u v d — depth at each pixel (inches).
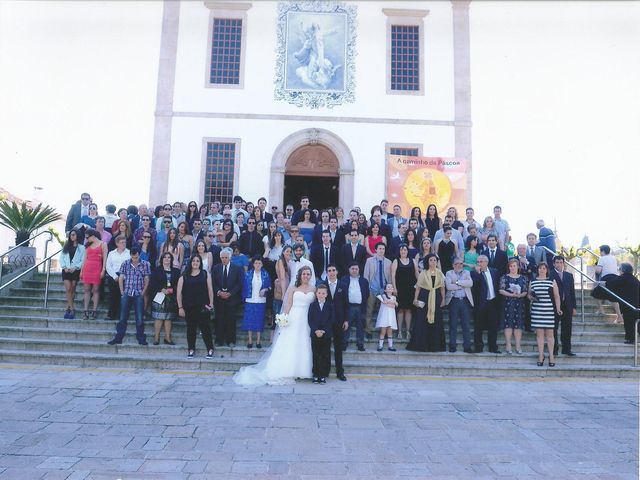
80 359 300.0
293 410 219.6
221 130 563.8
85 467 153.0
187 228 378.6
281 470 154.6
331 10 581.6
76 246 351.9
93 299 349.4
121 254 342.3
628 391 269.4
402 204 555.8
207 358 302.5
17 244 461.7
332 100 571.8
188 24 577.3
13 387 246.1
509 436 191.3
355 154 565.6
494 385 279.1
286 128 566.9
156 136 559.8
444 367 301.3
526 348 336.5
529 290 324.2
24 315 356.2
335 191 629.9
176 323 348.8
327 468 157.0
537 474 155.9
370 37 581.9
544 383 286.8
